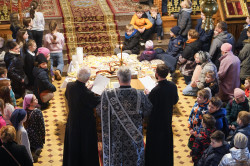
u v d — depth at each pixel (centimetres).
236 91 685
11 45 826
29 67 820
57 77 936
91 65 838
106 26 1086
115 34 1074
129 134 502
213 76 753
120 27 1094
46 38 934
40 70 791
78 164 551
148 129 546
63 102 856
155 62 871
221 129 614
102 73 773
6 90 640
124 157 516
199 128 624
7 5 1107
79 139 534
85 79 509
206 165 535
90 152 542
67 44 1038
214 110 609
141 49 1060
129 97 491
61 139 727
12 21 941
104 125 504
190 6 1024
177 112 819
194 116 650
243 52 881
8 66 845
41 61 785
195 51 905
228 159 491
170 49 966
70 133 534
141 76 786
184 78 941
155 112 529
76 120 523
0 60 884
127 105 492
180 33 1039
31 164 484
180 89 917
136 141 508
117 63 830
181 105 847
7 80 708
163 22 1097
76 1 1223
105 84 615
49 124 772
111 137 508
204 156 550
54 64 983
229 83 827
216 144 529
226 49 815
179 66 1011
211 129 584
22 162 475
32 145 658
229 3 1068
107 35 1065
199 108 644
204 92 633
